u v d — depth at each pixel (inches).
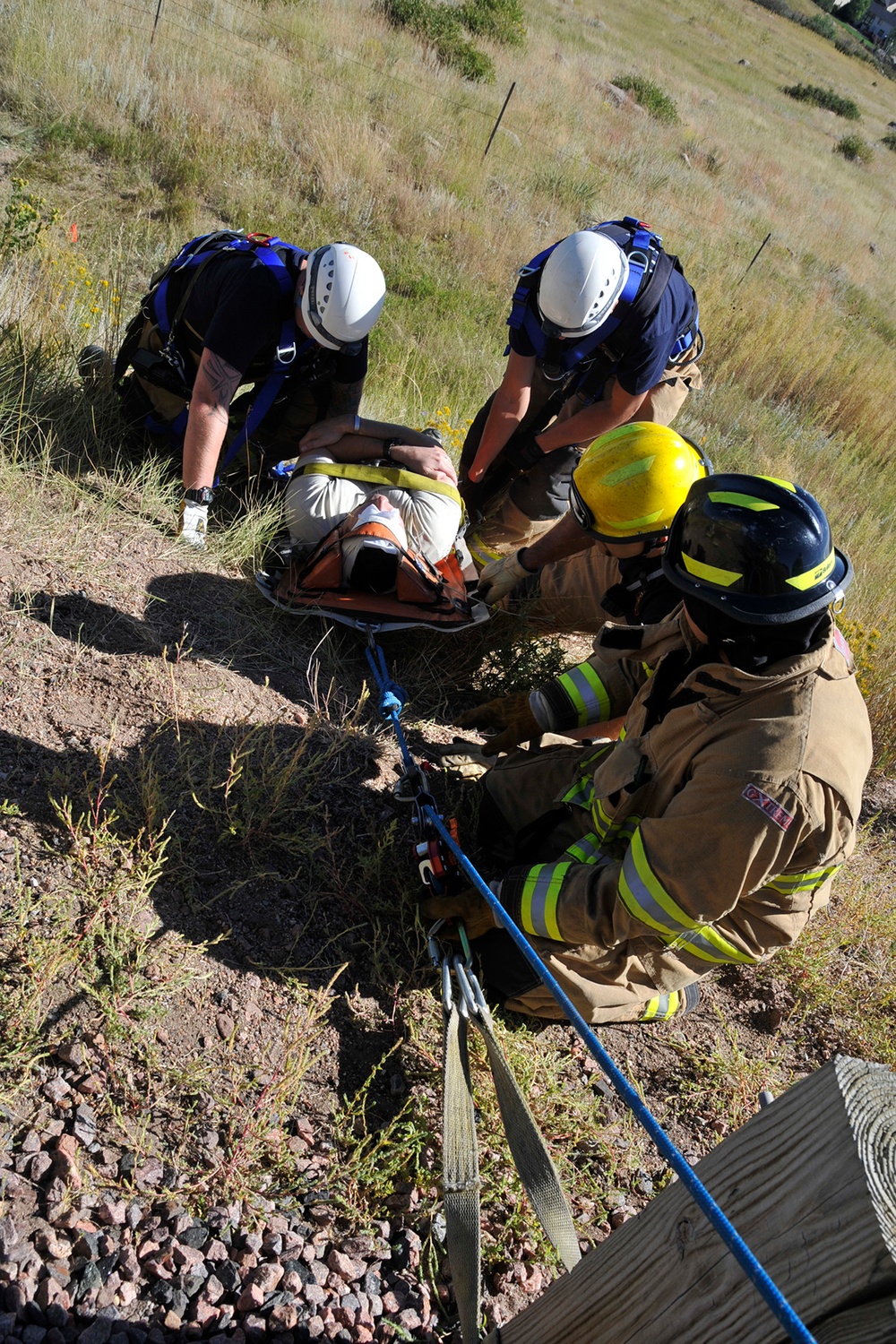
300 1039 83.4
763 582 77.7
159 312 143.3
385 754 118.6
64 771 95.6
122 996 80.0
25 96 396.5
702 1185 46.9
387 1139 81.4
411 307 376.8
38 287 199.8
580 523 116.0
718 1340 44.3
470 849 112.6
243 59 494.0
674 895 80.3
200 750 104.7
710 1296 45.0
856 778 80.7
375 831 107.5
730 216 711.1
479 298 411.2
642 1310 48.9
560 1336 54.8
